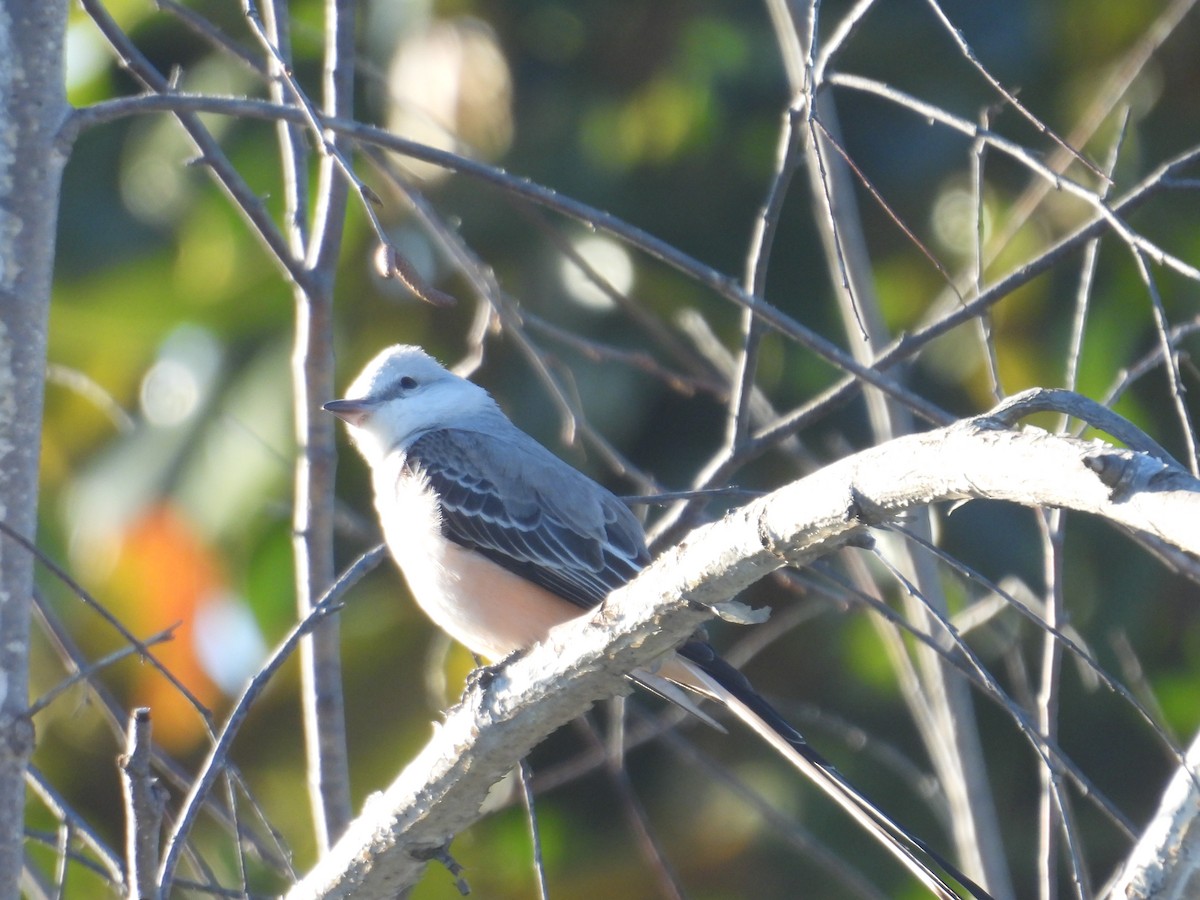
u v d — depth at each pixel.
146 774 4.96
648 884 12.38
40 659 12.48
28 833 6.76
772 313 6.13
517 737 5.56
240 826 6.42
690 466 12.49
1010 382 12.16
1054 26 12.86
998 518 12.23
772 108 12.92
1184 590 12.27
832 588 9.29
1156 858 4.50
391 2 12.96
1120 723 12.34
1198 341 11.51
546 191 6.10
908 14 12.88
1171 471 3.58
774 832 12.23
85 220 12.87
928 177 12.74
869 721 12.52
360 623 12.73
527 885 12.41
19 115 6.16
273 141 12.48
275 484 12.05
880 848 12.18
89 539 12.36
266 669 6.04
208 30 7.29
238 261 12.69
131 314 12.81
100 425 12.81
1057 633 4.74
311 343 7.65
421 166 12.48
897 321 12.95
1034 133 12.69
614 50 13.16
